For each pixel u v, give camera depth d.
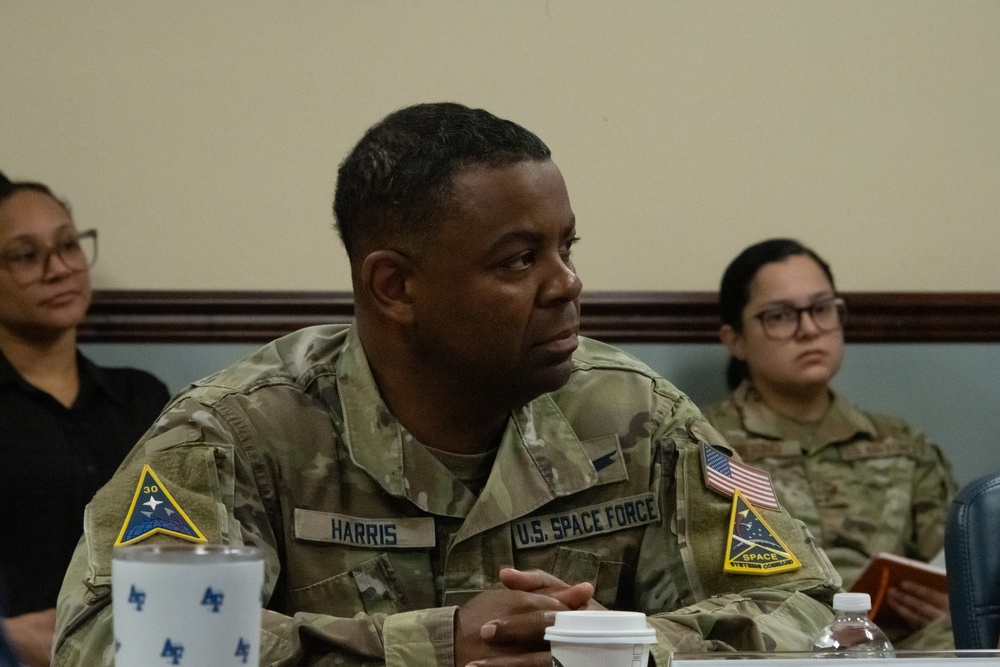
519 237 2.19
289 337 2.62
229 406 2.38
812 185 4.99
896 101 5.03
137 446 2.33
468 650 1.88
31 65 4.70
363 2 4.82
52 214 4.18
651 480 2.51
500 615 1.89
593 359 2.68
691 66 4.95
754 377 4.64
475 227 2.19
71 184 4.68
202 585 1.16
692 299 4.79
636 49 4.93
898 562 3.55
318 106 4.79
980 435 4.88
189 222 4.72
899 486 4.54
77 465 4.01
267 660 1.97
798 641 2.14
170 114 4.74
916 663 1.45
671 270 4.91
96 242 4.45
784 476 4.51
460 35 4.86
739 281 4.60
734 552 2.36
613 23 4.92
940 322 4.88
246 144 4.75
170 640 1.15
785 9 4.99
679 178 4.94
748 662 1.44
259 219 4.75
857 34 5.02
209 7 4.76
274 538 2.33
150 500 2.16
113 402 4.22
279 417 2.39
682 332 4.79
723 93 4.96
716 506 2.42
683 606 2.39
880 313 4.86
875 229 5.01
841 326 4.59
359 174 2.31
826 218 4.99
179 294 4.60
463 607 1.94
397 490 2.35
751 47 4.98
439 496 2.37
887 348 4.87
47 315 4.12
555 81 4.89
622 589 2.48
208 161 4.74
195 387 2.46
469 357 2.25
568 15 4.91
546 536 2.42
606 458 2.50
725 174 4.95
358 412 2.40
